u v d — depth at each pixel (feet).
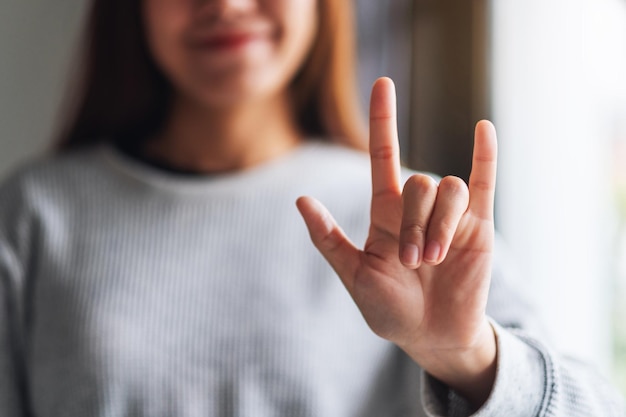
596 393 1.96
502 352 1.77
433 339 1.73
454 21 3.44
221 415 2.46
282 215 2.70
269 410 2.45
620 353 3.35
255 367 2.48
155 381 2.46
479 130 1.64
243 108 2.80
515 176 3.30
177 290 2.59
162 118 3.14
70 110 3.33
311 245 2.67
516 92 3.29
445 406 1.86
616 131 3.32
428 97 3.52
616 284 3.35
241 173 2.79
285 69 2.72
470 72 3.39
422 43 3.54
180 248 2.65
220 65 2.59
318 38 3.07
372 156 1.73
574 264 3.30
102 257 2.64
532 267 3.29
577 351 3.27
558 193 3.29
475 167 1.65
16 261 2.68
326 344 2.54
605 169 3.33
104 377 2.43
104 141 3.02
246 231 2.68
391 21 3.65
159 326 2.54
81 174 2.81
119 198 2.74
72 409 2.44
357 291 1.74
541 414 1.77
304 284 2.62
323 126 3.19
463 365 1.77
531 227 3.29
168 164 2.89
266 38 2.64
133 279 2.60
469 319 1.69
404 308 1.71
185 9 2.56
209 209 2.69
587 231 3.31
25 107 4.23
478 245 1.67
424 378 1.86
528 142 3.28
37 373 2.59
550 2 3.24
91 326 2.50
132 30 3.05
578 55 3.28
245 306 2.57
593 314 3.33
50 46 4.24
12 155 4.22
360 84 3.67
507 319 2.36
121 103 3.13
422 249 1.52
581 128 3.30
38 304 2.65
